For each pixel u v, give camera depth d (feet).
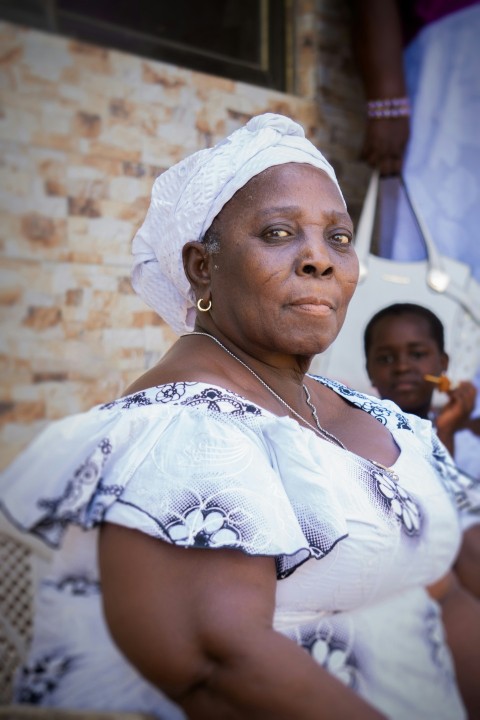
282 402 3.86
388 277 7.04
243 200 3.63
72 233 5.41
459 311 7.16
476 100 7.52
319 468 3.43
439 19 7.55
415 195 7.41
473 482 4.51
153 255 4.10
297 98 7.39
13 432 5.01
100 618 3.44
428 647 4.08
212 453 3.22
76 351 5.33
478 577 5.12
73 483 3.43
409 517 3.72
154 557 3.06
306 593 3.47
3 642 3.76
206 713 3.01
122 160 5.70
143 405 3.53
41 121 5.30
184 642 2.97
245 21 7.00
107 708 3.41
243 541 3.04
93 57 5.56
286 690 2.90
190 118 6.26
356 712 2.97
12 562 3.69
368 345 6.88
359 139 7.92
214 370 3.71
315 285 3.59
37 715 3.38
